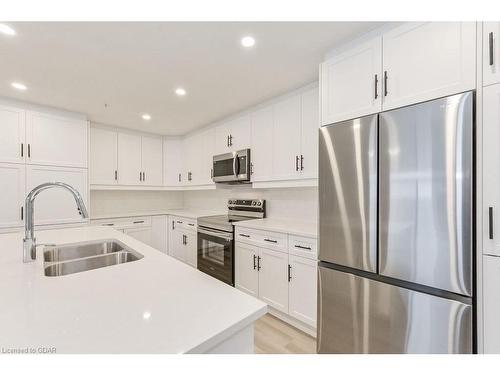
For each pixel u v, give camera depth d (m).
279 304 2.20
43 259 1.28
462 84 1.15
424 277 1.23
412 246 1.27
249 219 2.98
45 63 1.88
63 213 2.91
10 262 1.22
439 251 1.18
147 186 4.02
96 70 2.00
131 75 2.09
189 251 3.55
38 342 0.58
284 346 1.87
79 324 0.65
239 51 1.75
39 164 2.76
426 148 1.23
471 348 1.11
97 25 1.44
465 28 1.15
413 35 1.32
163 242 3.97
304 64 1.93
